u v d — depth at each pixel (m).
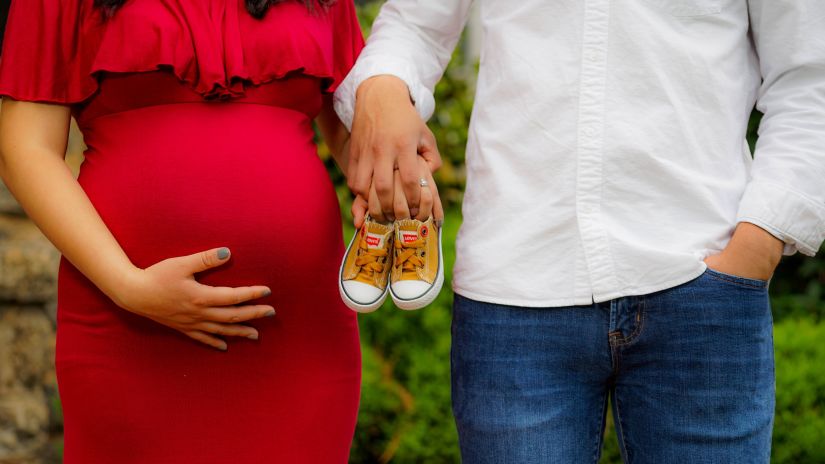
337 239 1.99
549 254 1.75
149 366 1.84
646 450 1.75
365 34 4.21
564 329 1.75
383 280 1.89
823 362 3.21
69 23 1.79
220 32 1.83
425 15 2.05
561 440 1.76
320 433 1.94
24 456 3.55
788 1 1.72
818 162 1.69
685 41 1.72
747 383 1.69
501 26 1.83
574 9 1.74
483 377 1.79
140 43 1.77
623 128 1.71
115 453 1.85
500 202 1.79
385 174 1.85
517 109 1.79
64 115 1.84
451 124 4.25
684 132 1.71
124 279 1.73
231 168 1.82
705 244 1.70
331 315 1.96
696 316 1.68
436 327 3.31
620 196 1.72
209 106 1.85
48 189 1.75
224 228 1.81
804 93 1.74
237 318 1.80
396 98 1.89
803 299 4.54
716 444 1.69
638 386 1.75
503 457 1.77
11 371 3.60
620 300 1.71
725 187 1.73
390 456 3.19
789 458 3.03
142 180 1.80
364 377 3.20
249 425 1.88
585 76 1.72
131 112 1.84
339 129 2.20
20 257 3.53
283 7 1.89
